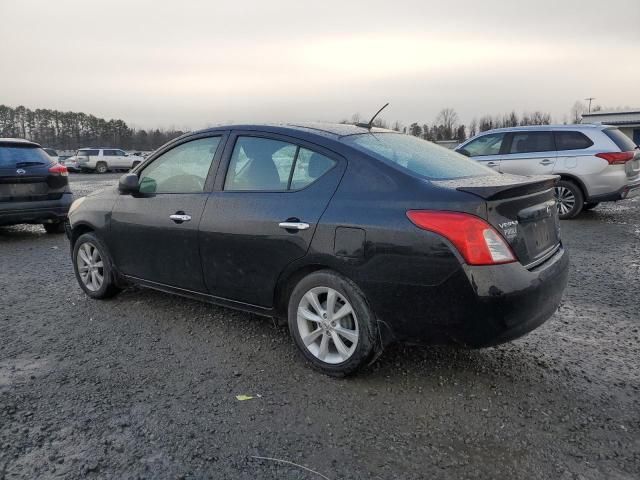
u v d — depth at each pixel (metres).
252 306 3.76
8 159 8.07
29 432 2.76
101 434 2.74
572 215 9.79
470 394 3.14
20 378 3.38
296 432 2.77
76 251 5.11
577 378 3.35
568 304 4.82
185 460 2.53
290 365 3.56
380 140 3.72
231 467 2.48
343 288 3.18
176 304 4.85
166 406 3.03
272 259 3.50
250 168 3.79
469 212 2.83
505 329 2.88
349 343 3.29
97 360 3.66
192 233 3.95
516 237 2.97
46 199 8.48
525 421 2.85
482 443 2.66
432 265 2.86
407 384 3.27
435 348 3.79
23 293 5.32
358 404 3.04
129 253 4.55
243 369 3.51
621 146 9.40
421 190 3.02
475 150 10.66
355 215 3.13
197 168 4.12
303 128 3.72
